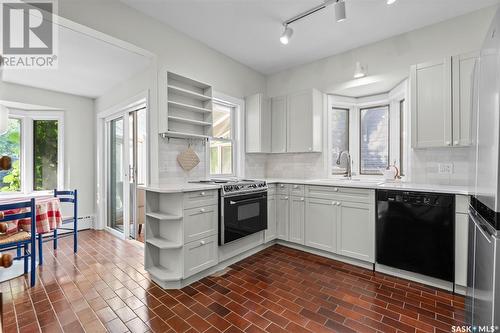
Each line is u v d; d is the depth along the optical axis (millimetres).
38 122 4020
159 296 2000
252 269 2537
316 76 3564
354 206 2584
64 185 3945
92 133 4180
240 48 3229
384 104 3402
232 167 3688
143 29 2506
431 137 2410
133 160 3604
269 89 4102
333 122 3625
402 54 2830
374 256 2453
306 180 3291
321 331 1577
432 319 1698
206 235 2357
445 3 2297
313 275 2393
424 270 2158
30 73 3125
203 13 2514
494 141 998
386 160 3379
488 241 1034
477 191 1312
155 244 2176
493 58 1037
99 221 4027
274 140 3723
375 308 1831
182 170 2881
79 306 1851
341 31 2801
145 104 3123
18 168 3893
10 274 2352
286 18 2590
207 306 1859
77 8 2047
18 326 1620
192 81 2826
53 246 3158
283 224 3213
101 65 2898
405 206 2254
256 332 1570
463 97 2242
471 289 1422
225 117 3598
